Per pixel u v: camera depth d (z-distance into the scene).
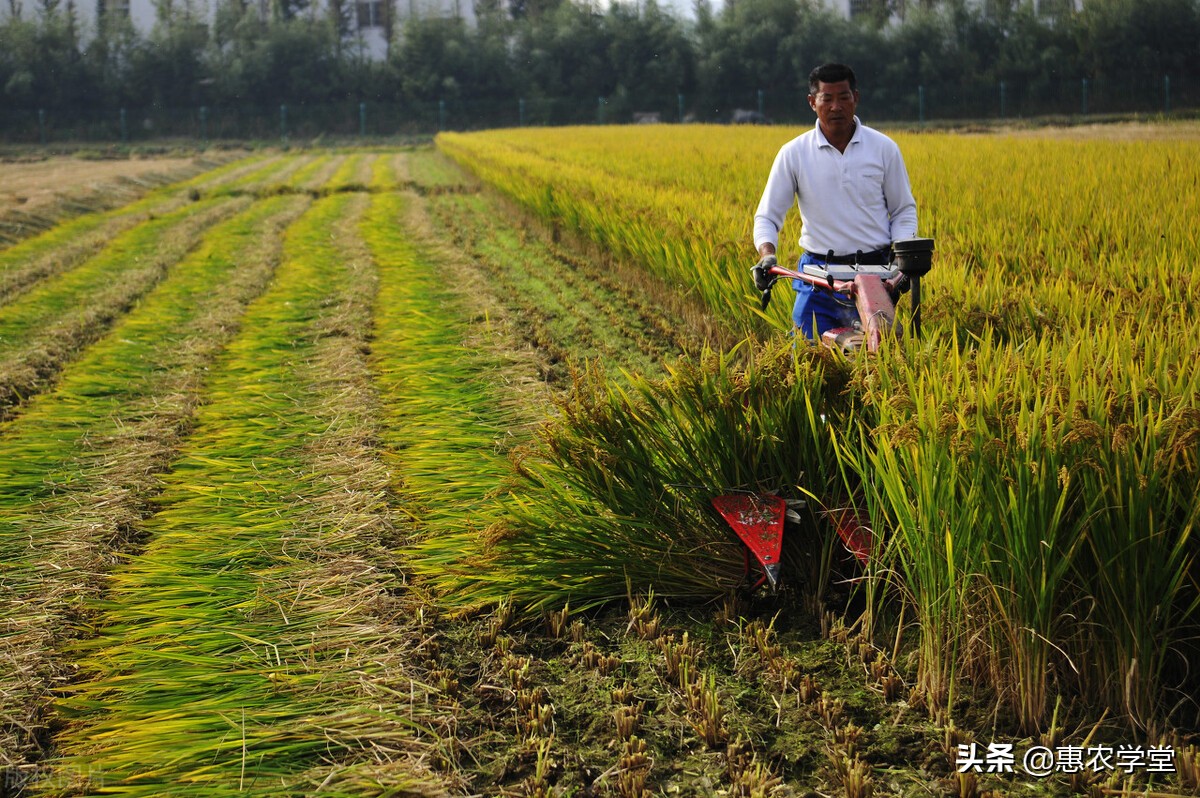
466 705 3.31
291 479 5.28
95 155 45.56
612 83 54.72
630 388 6.71
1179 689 3.08
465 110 54.09
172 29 54.06
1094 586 3.01
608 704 3.29
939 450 3.10
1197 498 2.82
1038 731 3.03
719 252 7.35
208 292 10.65
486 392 6.48
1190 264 6.05
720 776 2.91
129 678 3.42
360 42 55.81
